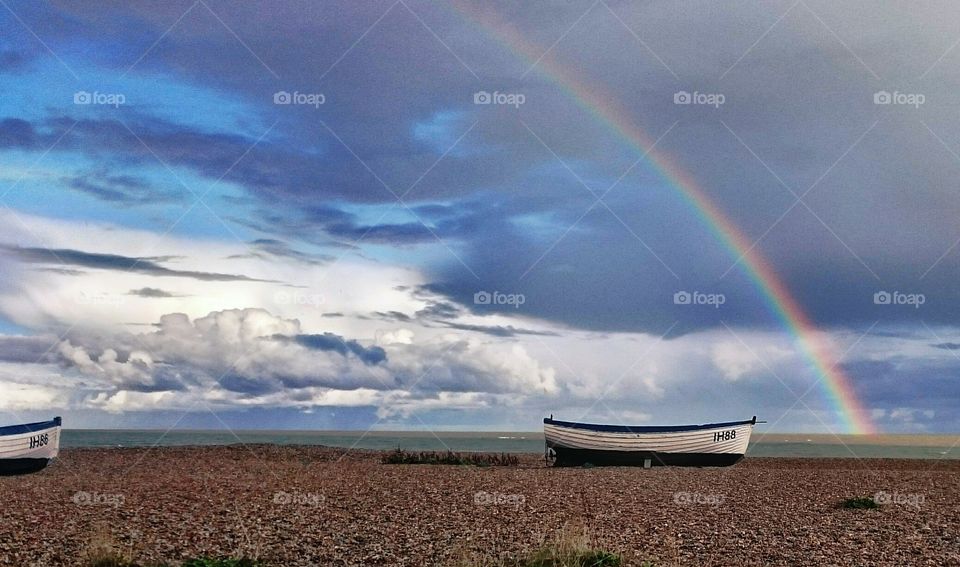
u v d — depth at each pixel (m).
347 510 24.95
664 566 17.27
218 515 23.30
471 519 23.44
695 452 49.03
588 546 18.47
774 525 23.36
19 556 17.11
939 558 19.03
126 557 16.89
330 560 17.58
